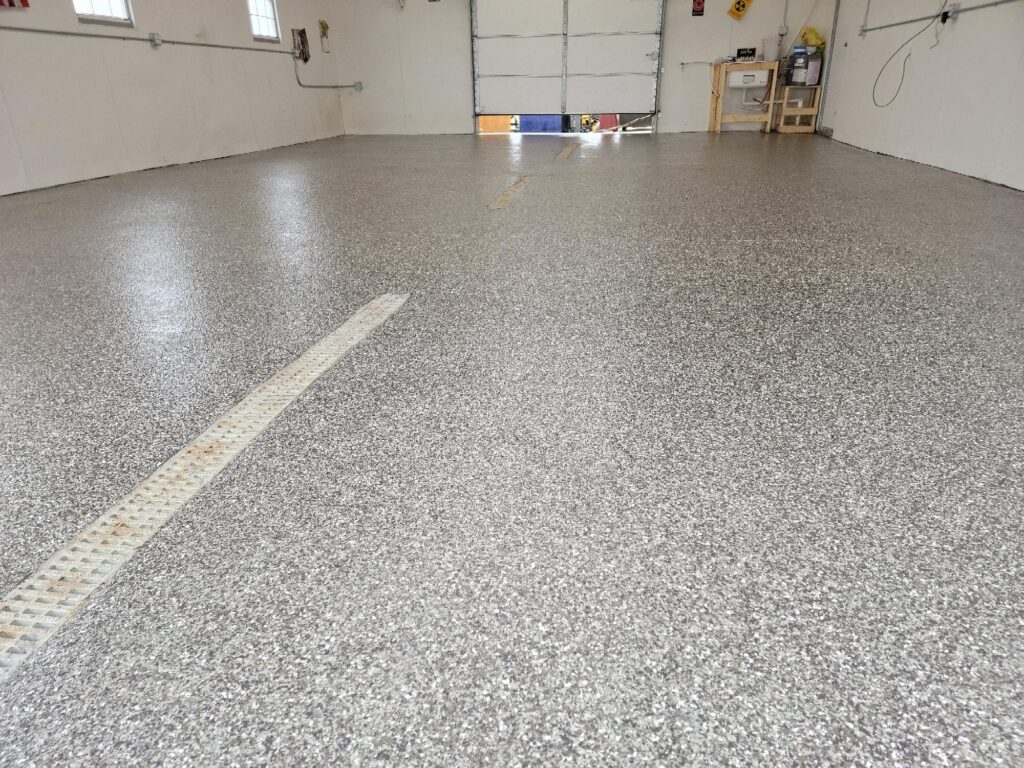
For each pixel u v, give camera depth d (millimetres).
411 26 10492
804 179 4645
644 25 9953
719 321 1767
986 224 2975
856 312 1818
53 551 924
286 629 772
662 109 10398
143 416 1317
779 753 614
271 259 2586
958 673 693
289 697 686
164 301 2074
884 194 3914
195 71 6996
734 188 4246
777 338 1638
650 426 1209
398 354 1588
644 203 3725
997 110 4363
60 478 1107
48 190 4988
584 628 758
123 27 5910
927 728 635
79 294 2182
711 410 1269
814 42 9250
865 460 1087
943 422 1208
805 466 1071
